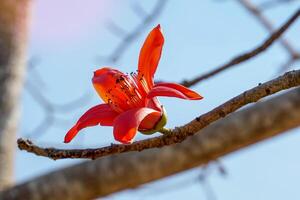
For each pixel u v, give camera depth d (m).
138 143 2.21
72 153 2.20
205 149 2.84
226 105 2.18
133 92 2.21
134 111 2.17
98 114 2.19
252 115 2.83
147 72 2.21
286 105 2.82
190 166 2.85
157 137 2.20
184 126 2.20
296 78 2.16
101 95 2.22
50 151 2.20
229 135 2.83
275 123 2.82
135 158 2.86
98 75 2.23
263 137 2.84
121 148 2.20
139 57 2.21
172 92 2.16
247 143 2.84
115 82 2.21
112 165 2.86
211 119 2.19
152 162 2.85
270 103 2.83
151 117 2.21
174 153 2.84
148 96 2.16
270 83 2.17
